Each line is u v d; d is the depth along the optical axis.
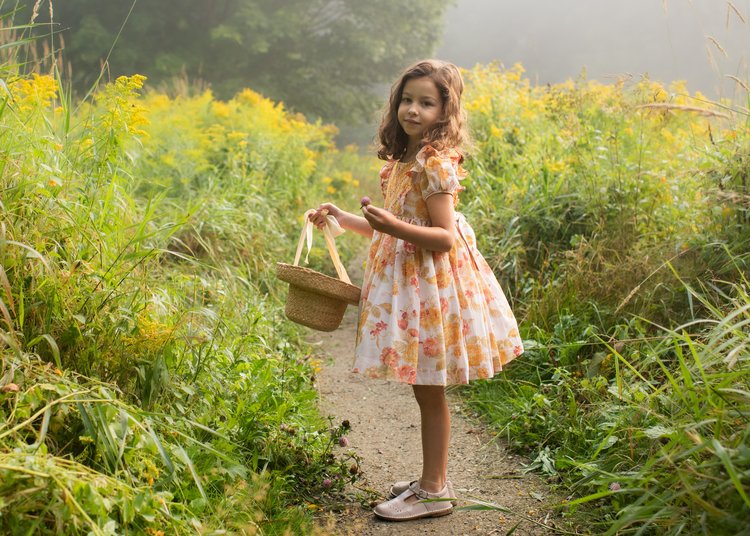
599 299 3.92
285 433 2.91
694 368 2.53
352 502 2.79
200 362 2.81
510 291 4.53
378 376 2.53
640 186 4.61
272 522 2.32
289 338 4.77
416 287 2.60
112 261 2.75
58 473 1.78
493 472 3.06
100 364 2.43
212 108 8.22
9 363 2.09
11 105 2.96
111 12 19.34
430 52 24.83
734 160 3.87
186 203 5.60
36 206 2.62
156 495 1.96
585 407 3.25
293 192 7.82
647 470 2.21
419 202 2.69
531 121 6.95
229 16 20.95
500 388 3.77
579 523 2.52
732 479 1.74
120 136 3.32
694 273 3.62
